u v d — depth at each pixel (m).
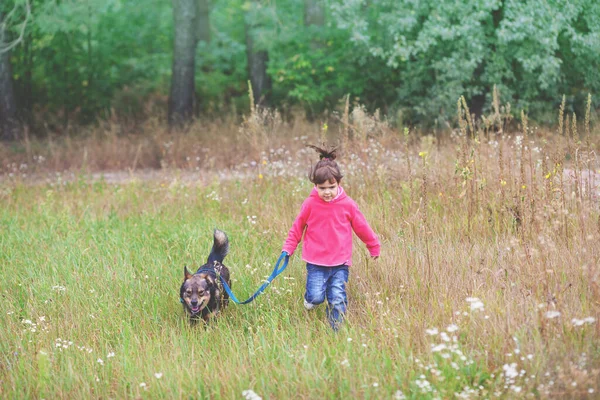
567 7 12.91
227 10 23.72
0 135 16.97
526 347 3.99
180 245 7.19
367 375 3.95
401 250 5.88
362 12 14.79
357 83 17.05
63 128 18.59
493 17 13.99
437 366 3.94
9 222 8.40
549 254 5.14
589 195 6.08
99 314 5.29
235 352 4.51
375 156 8.98
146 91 20.53
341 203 4.99
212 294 5.12
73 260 6.61
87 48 20.83
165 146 14.33
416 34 14.98
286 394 3.94
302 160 10.88
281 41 16.77
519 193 6.16
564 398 3.60
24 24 14.40
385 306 4.95
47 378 4.16
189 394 3.99
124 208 9.14
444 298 4.79
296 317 5.09
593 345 3.98
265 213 7.86
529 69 13.37
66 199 9.73
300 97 16.70
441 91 14.59
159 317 5.28
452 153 9.58
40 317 5.07
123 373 4.32
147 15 21.50
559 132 6.14
